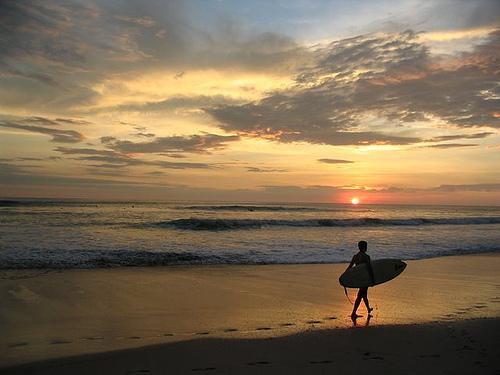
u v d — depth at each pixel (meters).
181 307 8.79
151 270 13.29
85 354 5.84
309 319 7.91
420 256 17.62
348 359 5.60
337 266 14.77
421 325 7.35
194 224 30.19
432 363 5.41
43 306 8.62
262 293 10.27
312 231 28.89
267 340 6.50
